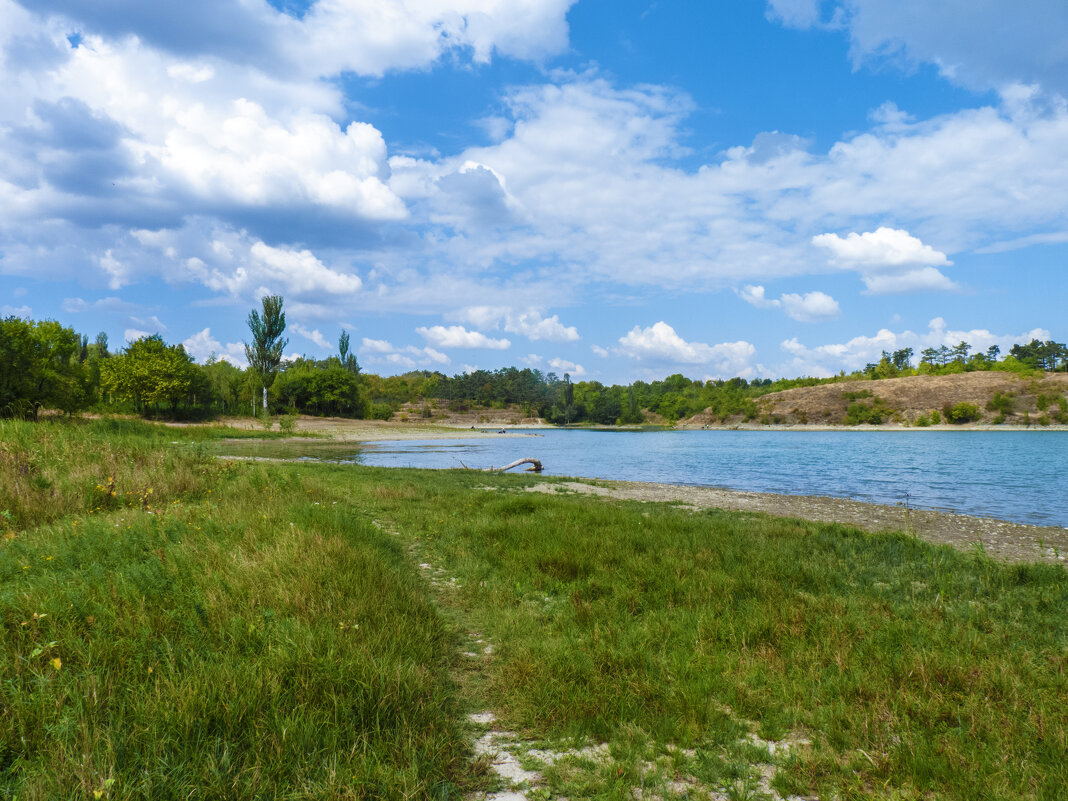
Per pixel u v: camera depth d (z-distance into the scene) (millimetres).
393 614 5328
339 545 6992
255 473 14367
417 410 157125
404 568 7598
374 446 55594
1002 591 7656
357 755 3254
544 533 10156
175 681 3678
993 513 19406
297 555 6297
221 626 4492
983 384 157375
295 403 102250
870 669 4934
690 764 3648
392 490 16125
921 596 7418
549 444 73625
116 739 3061
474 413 169625
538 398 183875
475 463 38062
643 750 3775
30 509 9500
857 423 154125
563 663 4883
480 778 3467
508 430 130250
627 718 4203
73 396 36875
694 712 4188
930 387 162125
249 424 68375
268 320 81000
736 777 3545
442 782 3295
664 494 21031
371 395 154375
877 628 5871
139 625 4395
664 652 5320
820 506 19125
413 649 4773
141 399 68188
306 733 3316
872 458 48469
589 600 6891
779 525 12602
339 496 14227
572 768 3586
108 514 9547
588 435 111188
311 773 3084
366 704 3734
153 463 14008
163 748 3064
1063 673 4922
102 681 3625
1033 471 36062
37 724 3223
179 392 68375
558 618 6203
